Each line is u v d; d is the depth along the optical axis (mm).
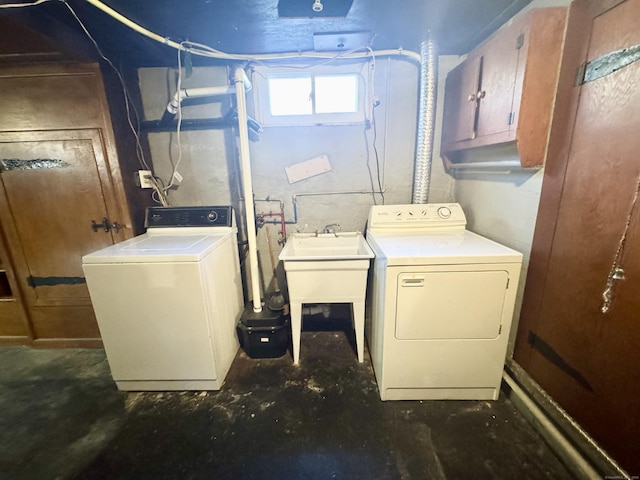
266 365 2004
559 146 1304
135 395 1765
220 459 1368
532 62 1275
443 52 2082
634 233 994
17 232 2031
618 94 1031
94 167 1917
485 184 1900
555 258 1355
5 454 1412
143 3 1325
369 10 1471
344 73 2137
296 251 2227
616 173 1050
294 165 2309
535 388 1490
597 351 1151
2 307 2223
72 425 1565
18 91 1793
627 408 1042
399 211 2057
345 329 2447
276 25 1589
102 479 1292
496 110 1503
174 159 2277
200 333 1669
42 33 1412
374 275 1852
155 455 1394
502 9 1482
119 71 1910
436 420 1541
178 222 2104
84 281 2141
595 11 1111
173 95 2162
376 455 1367
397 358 1594
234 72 1823
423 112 2025
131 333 1668
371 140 2262
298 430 1508
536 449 1366
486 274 1465
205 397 1736
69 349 2232
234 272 2135
